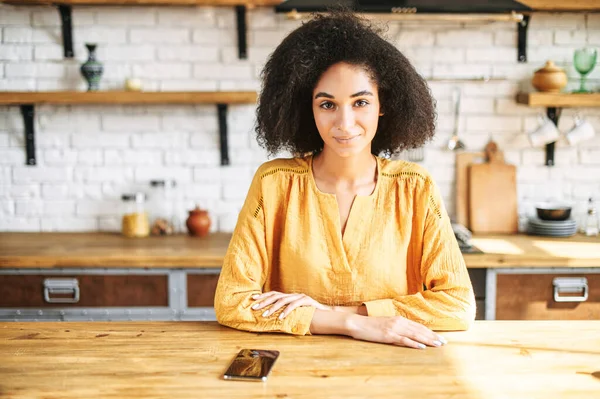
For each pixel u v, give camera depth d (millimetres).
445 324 1721
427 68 3680
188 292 3225
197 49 3670
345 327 1669
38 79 3682
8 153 3734
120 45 3666
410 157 3730
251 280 1819
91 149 3738
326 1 3041
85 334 1707
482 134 3721
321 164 1855
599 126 3703
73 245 3418
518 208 3766
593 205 3639
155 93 3445
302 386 1389
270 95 1875
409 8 3094
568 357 1541
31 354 1571
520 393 1355
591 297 3193
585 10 3580
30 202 3764
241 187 3770
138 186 3758
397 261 1827
